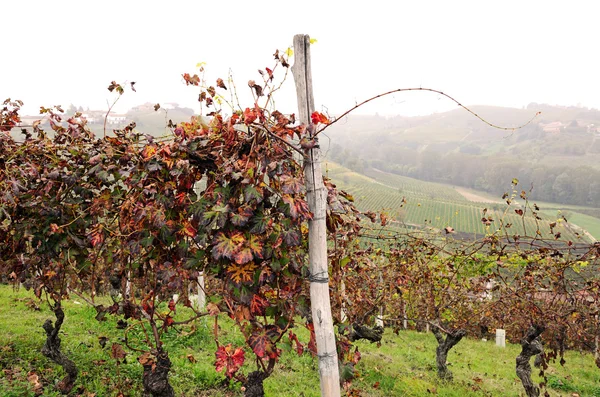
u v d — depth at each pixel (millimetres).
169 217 3553
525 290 7453
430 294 8828
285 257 3273
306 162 3062
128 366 5465
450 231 6973
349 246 4766
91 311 8203
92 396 4555
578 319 7492
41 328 6738
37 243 4418
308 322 3557
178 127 3471
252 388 3764
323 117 2967
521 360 7656
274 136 3027
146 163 3551
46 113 4371
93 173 4027
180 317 8648
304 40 3008
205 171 3580
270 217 3221
